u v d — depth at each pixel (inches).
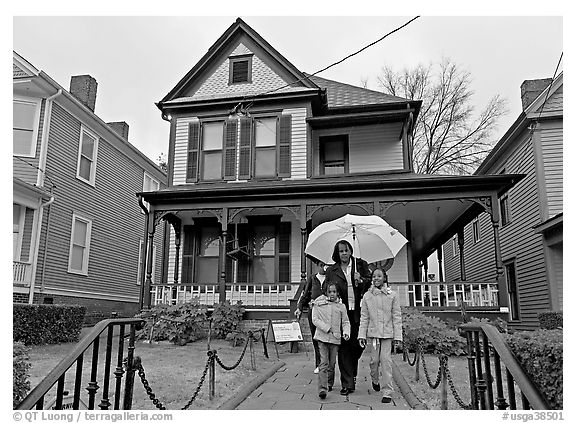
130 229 786.2
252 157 564.1
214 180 567.5
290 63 581.6
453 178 433.7
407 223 562.9
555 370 114.0
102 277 686.5
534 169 525.3
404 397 205.6
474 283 434.3
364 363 304.7
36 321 390.0
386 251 274.2
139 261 818.2
